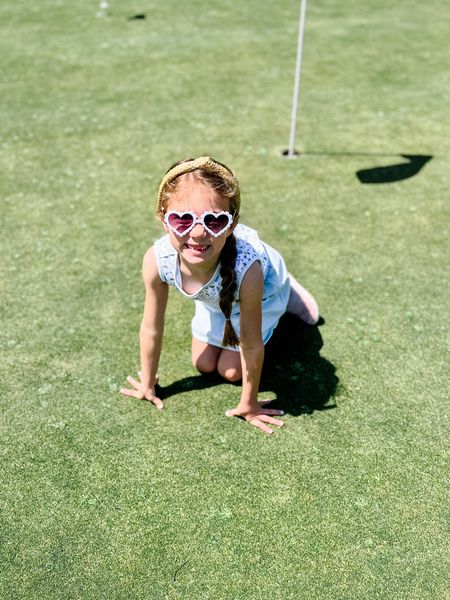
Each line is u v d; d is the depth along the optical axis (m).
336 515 2.38
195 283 2.47
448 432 2.72
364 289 3.60
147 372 2.77
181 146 5.29
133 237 4.07
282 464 2.58
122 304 3.48
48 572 2.19
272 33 8.30
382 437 2.70
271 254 2.85
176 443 2.67
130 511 2.39
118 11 9.33
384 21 8.88
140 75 6.86
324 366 3.08
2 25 8.61
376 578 2.17
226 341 2.72
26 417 2.79
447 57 7.44
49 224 4.21
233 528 2.34
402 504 2.42
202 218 2.07
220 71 6.96
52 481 2.50
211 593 2.13
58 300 3.50
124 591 2.13
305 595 2.12
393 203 4.48
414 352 3.16
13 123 5.71
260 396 2.91
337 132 5.57
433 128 5.66
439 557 2.24
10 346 3.18
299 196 4.55
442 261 3.85
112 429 2.73
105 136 5.48
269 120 5.78
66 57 7.40
